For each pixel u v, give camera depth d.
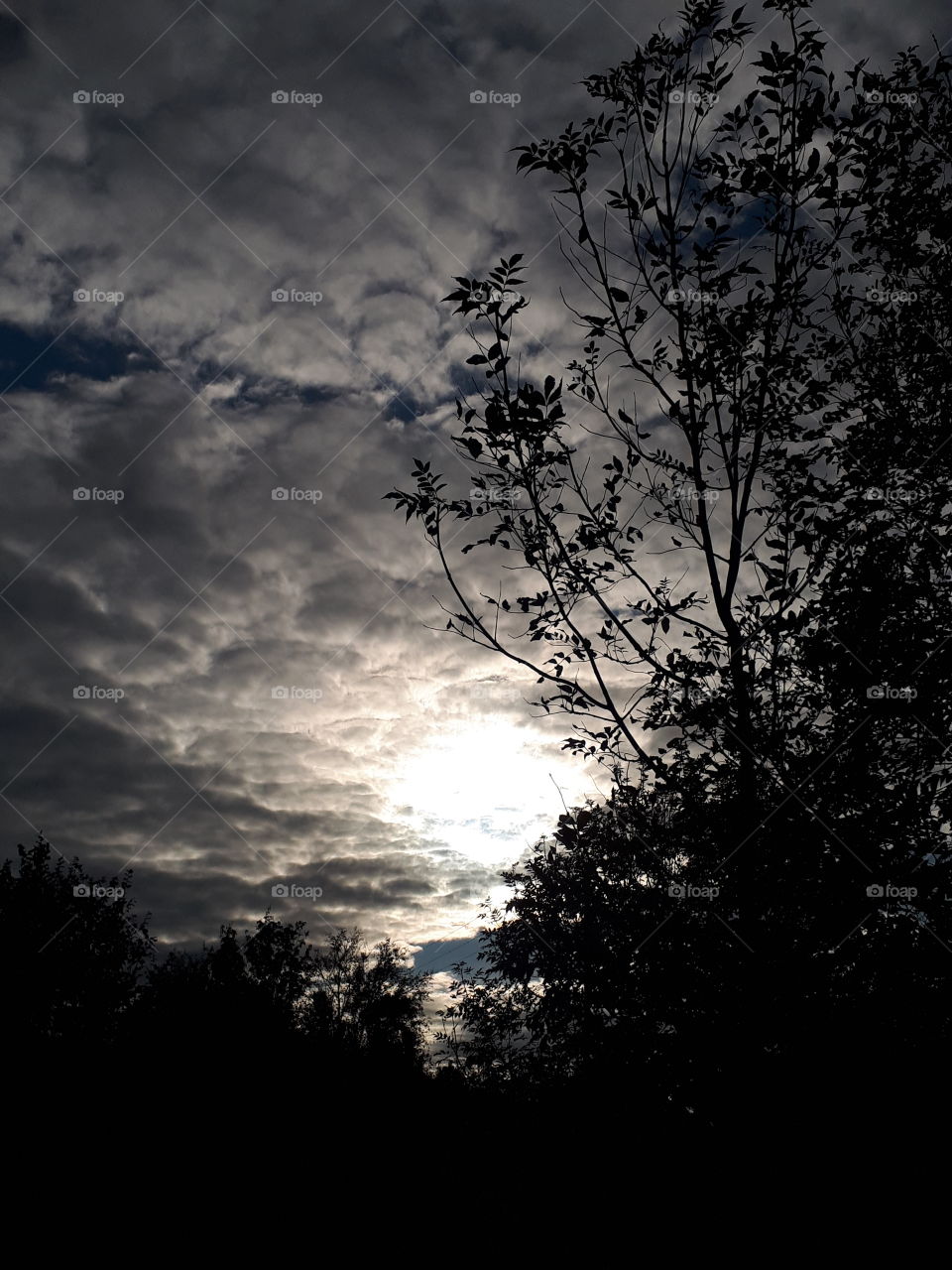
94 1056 21.91
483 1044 13.79
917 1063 6.43
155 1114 19.11
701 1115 7.20
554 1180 9.09
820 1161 6.53
